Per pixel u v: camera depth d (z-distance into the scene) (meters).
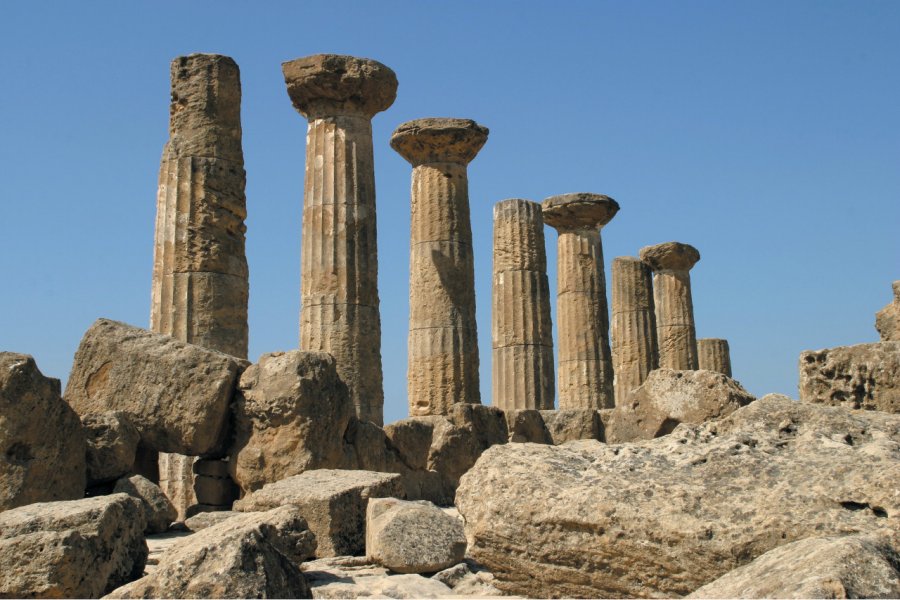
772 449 8.09
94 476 12.68
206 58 17.92
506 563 8.16
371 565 9.60
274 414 13.66
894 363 12.19
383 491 11.34
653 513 7.63
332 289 18.08
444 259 21.48
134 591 7.38
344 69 18.41
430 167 21.89
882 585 5.88
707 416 17.77
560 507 7.96
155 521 12.14
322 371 14.02
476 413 19.31
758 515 7.37
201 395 13.59
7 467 11.55
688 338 33.44
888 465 7.49
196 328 17.09
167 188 17.59
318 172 18.53
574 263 28.22
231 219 17.75
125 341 13.96
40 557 8.22
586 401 27.55
